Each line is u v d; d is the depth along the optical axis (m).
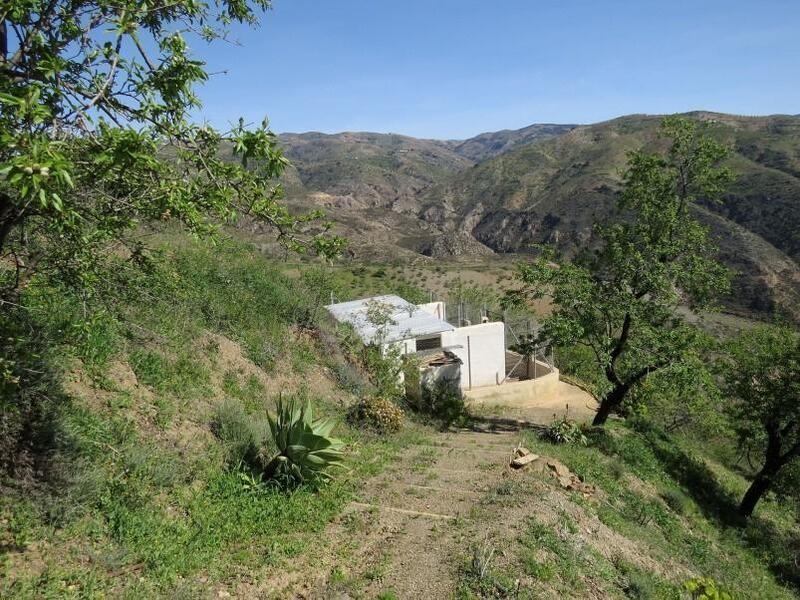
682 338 15.79
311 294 19.52
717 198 16.62
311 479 8.49
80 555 5.42
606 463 14.17
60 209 3.15
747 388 18.77
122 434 7.39
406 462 11.05
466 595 6.11
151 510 6.50
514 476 10.40
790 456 18.27
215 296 13.97
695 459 20.59
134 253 5.45
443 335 23.52
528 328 28.39
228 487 7.61
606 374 17.86
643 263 16.09
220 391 10.41
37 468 5.84
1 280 4.97
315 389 13.63
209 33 5.16
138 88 4.36
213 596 5.51
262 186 4.76
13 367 5.02
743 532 15.99
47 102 3.94
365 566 6.66
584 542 8.42
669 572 9.59
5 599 4.53
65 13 4.23
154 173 4.39
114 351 8.82
